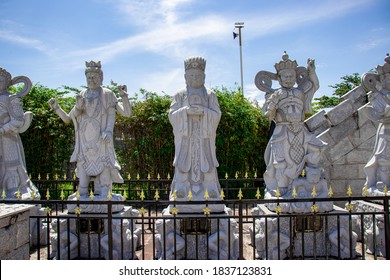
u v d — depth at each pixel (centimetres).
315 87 626
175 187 584
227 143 1021
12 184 669
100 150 607
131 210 644
